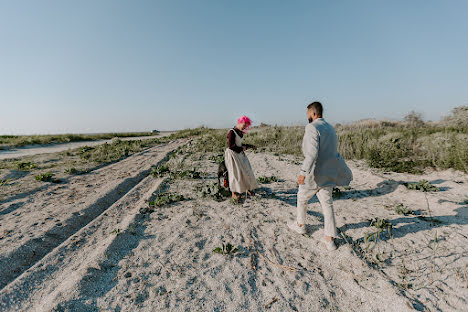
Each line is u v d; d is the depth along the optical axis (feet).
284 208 13.70
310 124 8.86
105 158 30.35
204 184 18.10
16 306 7.09
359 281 8.05
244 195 15.67
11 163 26.22
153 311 6.89
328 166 8.82
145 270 8.59
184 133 80.48
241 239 10.55
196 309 6.99
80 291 7.41
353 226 11.32
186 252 9.61
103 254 9.22
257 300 7.39
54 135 65.05
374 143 27.12
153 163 27.43
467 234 10.08
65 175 21.30
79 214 13.11
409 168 20.98
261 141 40.04
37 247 9.96
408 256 9.05
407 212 12.46
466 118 36.60
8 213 13.16
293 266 8.88
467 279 7.73
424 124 47.32
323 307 7.18
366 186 17.58
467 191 14.82
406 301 7.09
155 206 14.01
